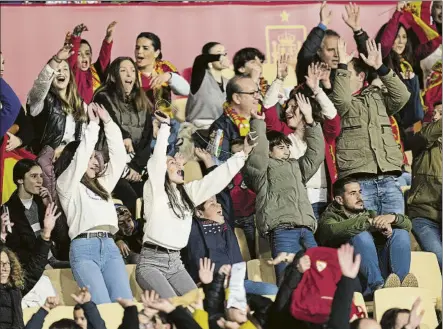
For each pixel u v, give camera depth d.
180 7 29.38
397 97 28.19
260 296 24.91
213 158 28.03
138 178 28.11
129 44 29.12
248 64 29.20
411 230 28.56
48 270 25.95
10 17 28.77
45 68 27.84
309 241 26.45
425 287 27.45
